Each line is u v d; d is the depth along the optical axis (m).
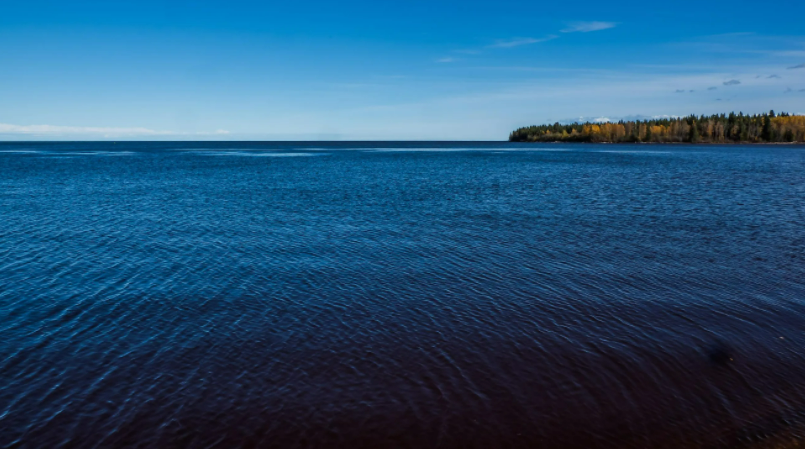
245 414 11.35
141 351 14.11
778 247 25.50
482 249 24.97
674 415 11.42
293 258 23.25
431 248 25.17
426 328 15.58
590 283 19.73
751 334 15.22
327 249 24.94
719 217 34.03
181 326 15.72
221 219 33.19
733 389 12.38
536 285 19.50
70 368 13.20
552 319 16.27
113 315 16.55
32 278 20.19
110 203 40.91
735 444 10.51
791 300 17.94
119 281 19.88
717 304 17.56
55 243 26.05
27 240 26.70
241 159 120.75
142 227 30.41
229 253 24.09
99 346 14.41
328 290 18.92
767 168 79.94
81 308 17.12
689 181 59.22
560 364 13.45
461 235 28.19
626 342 14.69
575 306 17.34
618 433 10.84
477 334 15.16
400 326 15.70
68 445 10.36
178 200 42.81
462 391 12.20
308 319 16.25
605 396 12.08
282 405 11.66
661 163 95.81
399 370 13.10
